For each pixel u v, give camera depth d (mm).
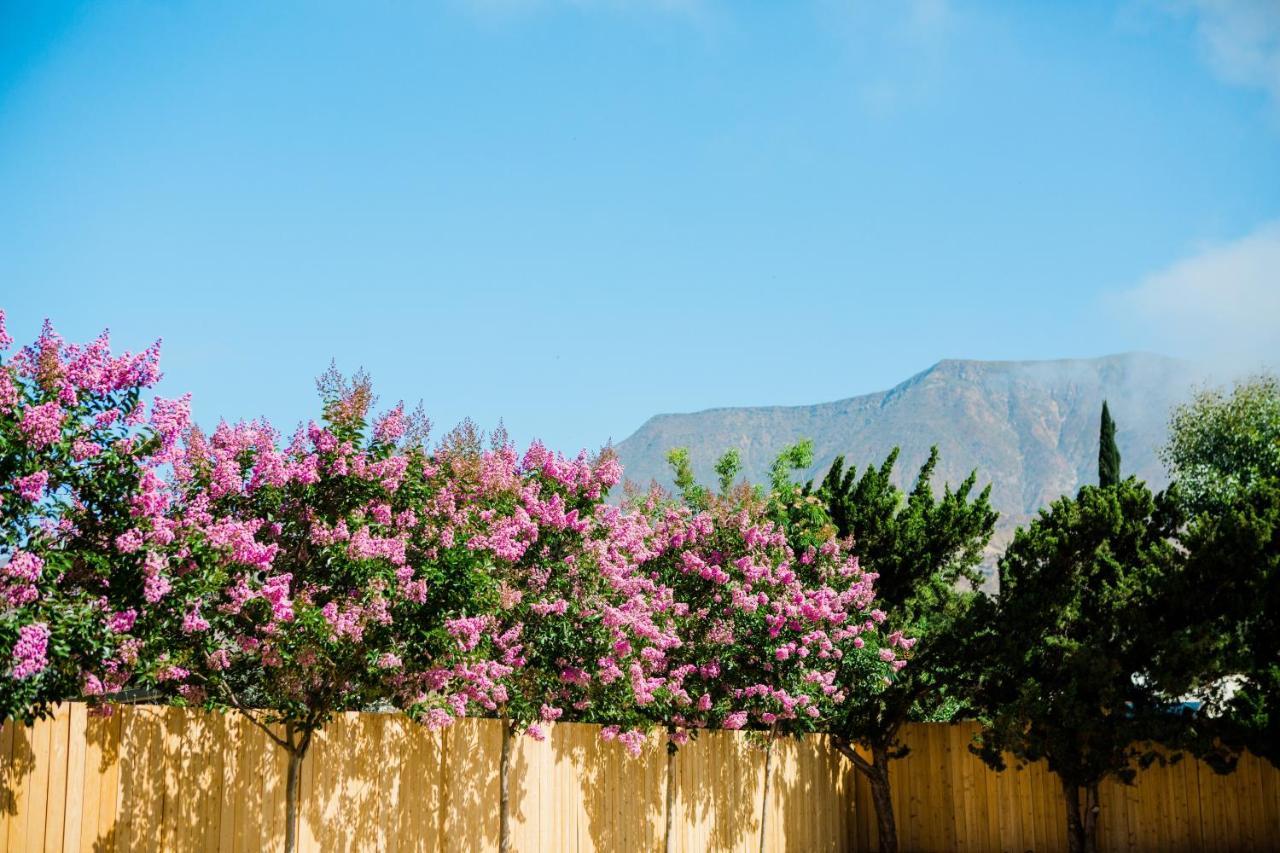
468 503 14078
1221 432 38844
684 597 19484
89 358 9555
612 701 16484
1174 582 19484
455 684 13508
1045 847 23125
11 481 9008
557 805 16547
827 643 19922
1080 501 21844
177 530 10109
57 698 9375
